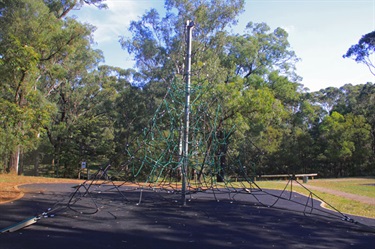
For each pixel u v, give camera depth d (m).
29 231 6.03
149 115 30.72
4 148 17.53
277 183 19.11
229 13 28.27
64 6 24.42
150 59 32.03
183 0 28.03
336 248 5.75
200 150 13.87
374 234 6.92
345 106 46.31
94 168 36.47
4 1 18.56
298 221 8.09
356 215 9.34
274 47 33.91
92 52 32.66
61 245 5.22
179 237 6.10
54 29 19.39
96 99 38.91
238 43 31.34
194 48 27.70
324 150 36.44
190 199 11.18
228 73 25.72
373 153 36.09
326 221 8.23
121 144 34.03
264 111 21.06
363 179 26.22
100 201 9.94
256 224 7.56
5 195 10.14
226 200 11.33
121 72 39.34
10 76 16.03
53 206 8.60
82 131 33.78
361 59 32.28
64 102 36.03
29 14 18.70
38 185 13.74
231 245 5.70
